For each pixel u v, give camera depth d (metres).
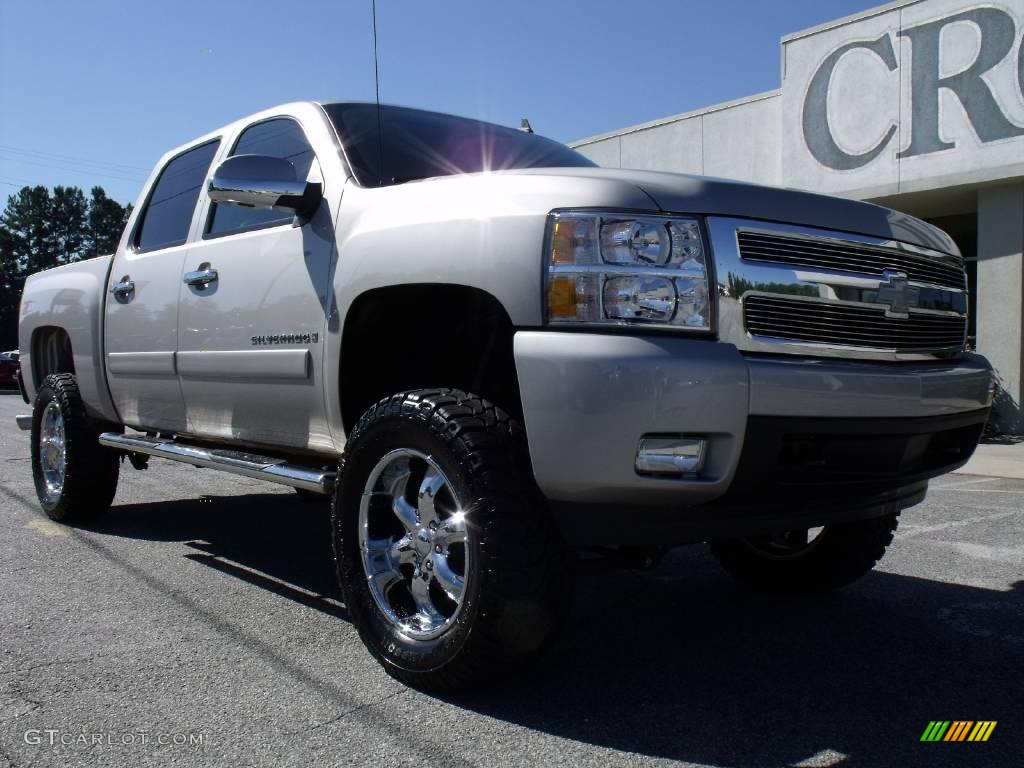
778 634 3.45
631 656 3.19
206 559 4.55
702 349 2.45
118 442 4.74
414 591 2.89
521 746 2.44
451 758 2.36
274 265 3.55
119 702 2.73
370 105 4.01
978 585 4.16
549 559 2.58
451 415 2.69
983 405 3.21
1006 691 2.87
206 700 2.75
